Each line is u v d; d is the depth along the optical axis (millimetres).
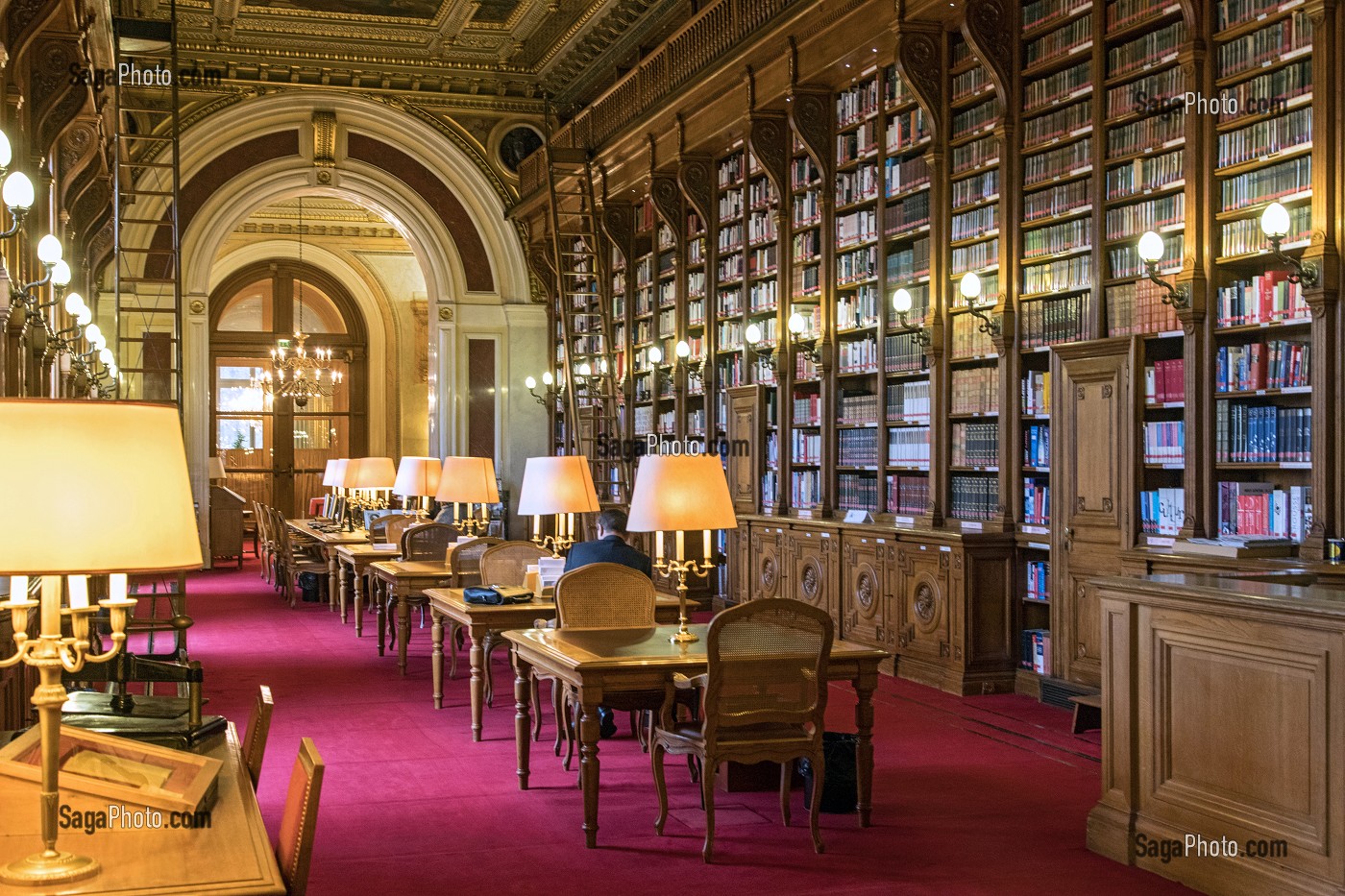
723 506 5758
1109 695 5035
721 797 5898
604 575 6453
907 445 9703
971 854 4988
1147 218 7418
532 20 17047
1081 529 7742
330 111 18297
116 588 2682
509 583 8398
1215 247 6914
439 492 9883
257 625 12539
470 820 5477
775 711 5008
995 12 8453
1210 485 6855
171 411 2473
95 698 4137
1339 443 6066
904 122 9758
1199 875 4555
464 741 7129
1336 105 6109
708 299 13125
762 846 5094
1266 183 6629
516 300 19156
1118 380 7438
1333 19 6137
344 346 24516
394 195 18703
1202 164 6926
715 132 12242
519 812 5602
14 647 6281
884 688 8727
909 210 9688
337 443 24594
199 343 18109
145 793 2844
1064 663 7949
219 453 23984
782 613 5000
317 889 4531
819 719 5059
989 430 8719
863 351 10398
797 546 10734
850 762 5621
